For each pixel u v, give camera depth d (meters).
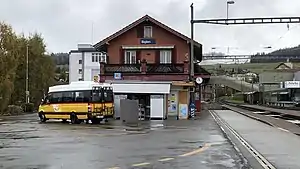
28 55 72.38
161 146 17.67
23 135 22.98
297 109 63.84
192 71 39.78
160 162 13.34
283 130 25.81
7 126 30.42
